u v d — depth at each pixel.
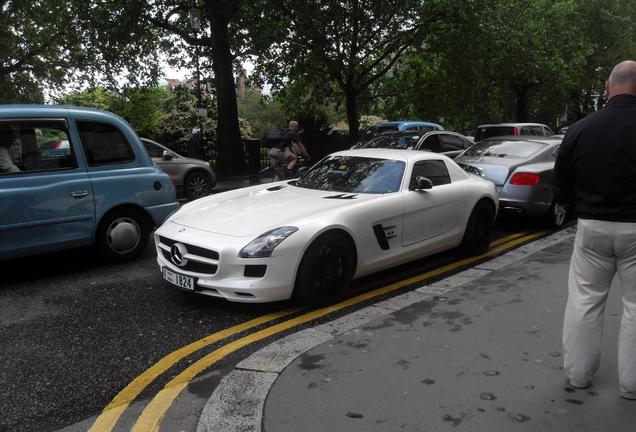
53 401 3.16
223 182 15.98
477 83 22.30
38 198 5.54
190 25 18.31
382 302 4.69
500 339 3.72
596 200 2.70
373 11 18.00
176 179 12.52
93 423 2.92
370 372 3.27
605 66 33.41
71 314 4.62
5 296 5.16
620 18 29.84
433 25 19.67
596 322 2.90
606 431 2.61
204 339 4.04
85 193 5.89
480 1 18.14
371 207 5.05
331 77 20.62
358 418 2.76
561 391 3.00
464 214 6.15
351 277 4.89
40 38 22.16
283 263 4.38
